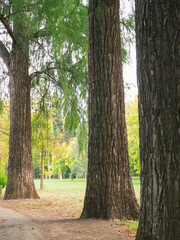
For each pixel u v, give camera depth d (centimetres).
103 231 452
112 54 612
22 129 1215
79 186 2469
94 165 591
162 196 282
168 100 285
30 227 507
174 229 273
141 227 305
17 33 1098
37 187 2466
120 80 622
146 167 301
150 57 299
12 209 825
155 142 289
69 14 606
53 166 3681
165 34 292
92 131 603
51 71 1255
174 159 278
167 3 294
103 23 611
